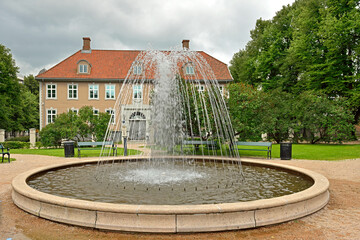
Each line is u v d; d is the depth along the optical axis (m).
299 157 14.89
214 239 3.96
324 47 29.14
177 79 13.85
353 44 26.89
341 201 6.09
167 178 8.04
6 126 38.62
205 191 6.35
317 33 27.97
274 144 26.44
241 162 11.07
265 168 9.98
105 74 34.69
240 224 4.23
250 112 16.31
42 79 33.44
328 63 27.00
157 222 4.10
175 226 4.08
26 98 49.78
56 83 34.00
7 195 6.54
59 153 17.80
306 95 26.62
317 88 29.36
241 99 16.22
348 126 24.95
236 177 8.22
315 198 5.21
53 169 9.28
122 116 31.47
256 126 16.34
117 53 37.91
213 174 8.75
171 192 6.23
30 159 14.27
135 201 5.44
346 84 27.86
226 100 16.06
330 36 26.44
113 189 6.55
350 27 24.72
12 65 36.41
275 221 4.48
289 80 34.88
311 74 29.25
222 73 35.62
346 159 13.87
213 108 14.67
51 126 23.89
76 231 4.27
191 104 14.74
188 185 7.03
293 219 4.71
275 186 6.95
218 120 14.70
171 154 13.19
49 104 33.84
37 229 4.36
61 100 34.00
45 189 6.57
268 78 38.69
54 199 4.68
